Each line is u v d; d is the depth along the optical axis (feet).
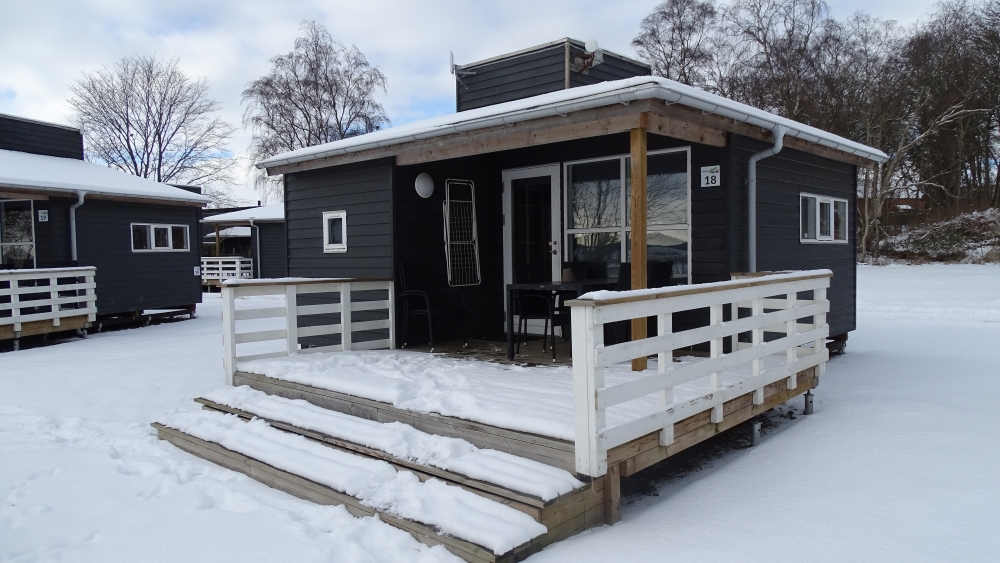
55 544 10.61
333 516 11.20
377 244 23.04
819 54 88.02
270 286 19.69
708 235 19.21
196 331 38.47
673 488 12.61
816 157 23.58
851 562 8.82
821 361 17.22
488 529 9.46
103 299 39.81
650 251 20.81
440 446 12.07
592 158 22.26
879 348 26.84
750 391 13.96
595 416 10.00
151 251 43.29
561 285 17.84
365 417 14.67
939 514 10.16
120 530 11.05
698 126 16.98
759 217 19.93
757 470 12.90
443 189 24.02
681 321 20.08
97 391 21.17
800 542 9.50
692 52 91.56
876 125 85.66
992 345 26.55
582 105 15.20
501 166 25.32
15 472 14.12
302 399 16.55
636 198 14.87
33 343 33.83
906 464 12.35
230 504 12.17
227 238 96.73
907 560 8.82
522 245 25.02
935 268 75.36
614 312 10.39
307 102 91.97
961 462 12.29
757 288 14.15
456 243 24.41
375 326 22.00
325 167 24.86
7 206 39.11
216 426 15.78
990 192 90.68
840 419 15.98
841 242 25.73
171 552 10.16
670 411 11.51
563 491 9.98
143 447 15.89
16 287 31.86
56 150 46.75
